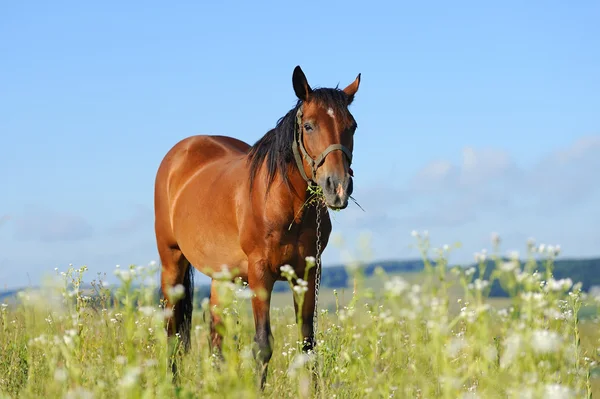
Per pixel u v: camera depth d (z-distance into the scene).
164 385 4.56
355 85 8.80
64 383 4.93
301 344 6.73
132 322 4.41
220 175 9.52
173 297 4.43
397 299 4.09
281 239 8.05
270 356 7.67
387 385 4.69
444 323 4.14
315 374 6.43
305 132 7.77
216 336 9.33
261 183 8.16
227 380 4.33
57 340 5.39
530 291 3.99
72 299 6.39
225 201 8.95
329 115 7.68
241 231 8.47
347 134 7.70
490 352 4.25
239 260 9.02
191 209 9.83
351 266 4.33
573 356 4.73
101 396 4.77
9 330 8.38
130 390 4.16
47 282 6.12
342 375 5.87
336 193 7.37
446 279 4.11
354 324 5.37
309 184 7.86
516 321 4.00
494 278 4.02
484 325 4.06
